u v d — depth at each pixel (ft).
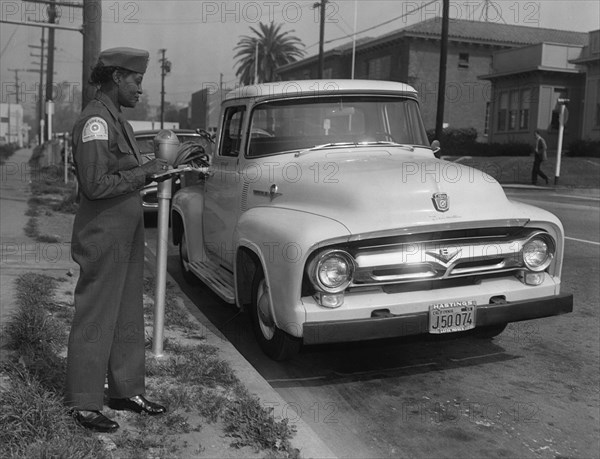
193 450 11.07
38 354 14.55
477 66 147.43
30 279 21.42
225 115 20.86
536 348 18.54
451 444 12.85
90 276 11.08
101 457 10.29
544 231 15.97
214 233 21.36
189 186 25.94
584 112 110.83
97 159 10.52
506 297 15.65
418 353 18.02
